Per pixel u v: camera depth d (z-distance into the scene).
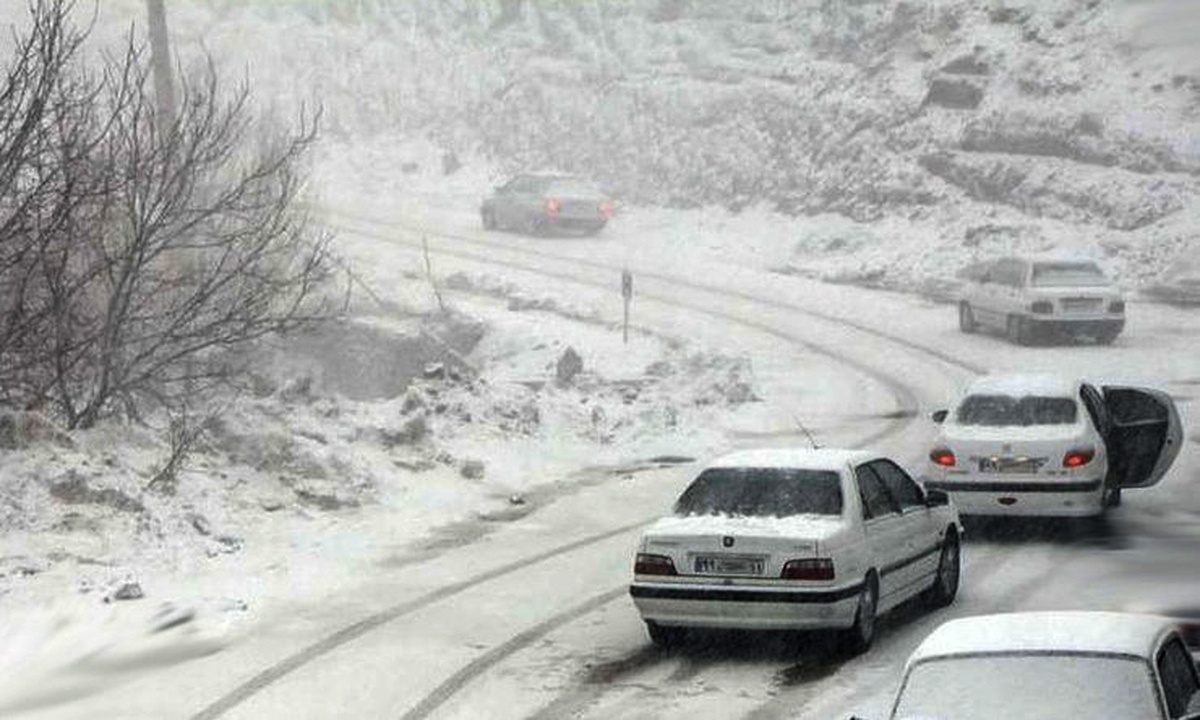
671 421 30.17
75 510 19.58
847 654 15.23
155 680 14.56
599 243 55.84
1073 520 21.92
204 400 25.33
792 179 57.84
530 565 19.53
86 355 22.55
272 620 16.75
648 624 15.62
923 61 58.75
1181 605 16.83
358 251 51.50
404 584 18.47
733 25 65.56
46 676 14.68
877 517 15.80
